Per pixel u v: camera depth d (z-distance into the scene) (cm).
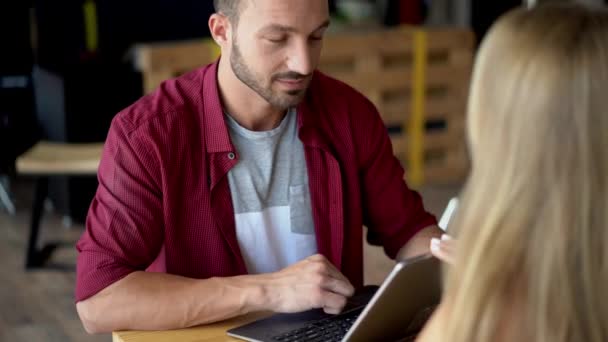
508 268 93
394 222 191
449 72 519
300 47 157
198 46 453
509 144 93
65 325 334
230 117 172
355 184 184
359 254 187
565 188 91
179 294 156
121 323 156
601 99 90
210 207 169
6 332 327
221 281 158
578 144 90
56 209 470
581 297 92
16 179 537
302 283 156
